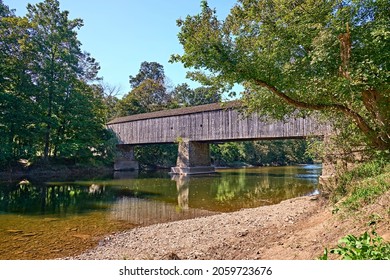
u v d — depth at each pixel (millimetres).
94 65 38406
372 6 4055
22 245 6840
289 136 20000
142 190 16469
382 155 5258
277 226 6496
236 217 8547
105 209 11258
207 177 24156
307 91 4969
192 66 5309
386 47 3715
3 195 14891
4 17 25391
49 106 27266
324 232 4684
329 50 3879
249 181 20812
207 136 25391
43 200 13352
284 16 4977
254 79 5230
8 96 22734
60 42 28547
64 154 28453
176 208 11438
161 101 49406
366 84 3660
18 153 24953
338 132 7414
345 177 6996
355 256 2826
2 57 23547
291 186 17516
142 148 38906
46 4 27797
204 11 5316
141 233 7711
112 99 50594
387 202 4555
